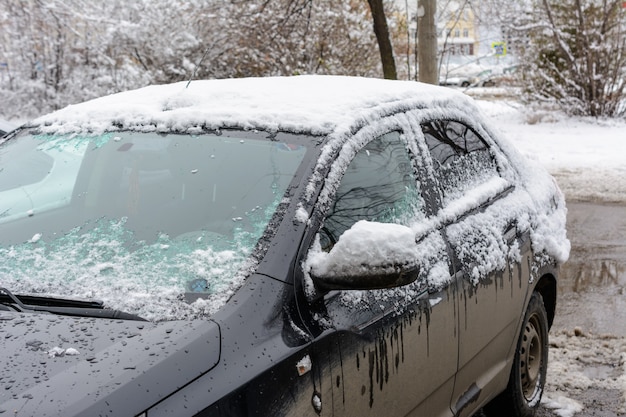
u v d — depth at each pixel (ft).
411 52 64.39
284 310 8.09
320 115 10.24
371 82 12.09
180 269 8.69
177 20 56.34
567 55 69.10
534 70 70.59
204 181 9.89
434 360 10.34
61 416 6.38
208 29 57.00
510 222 13.17
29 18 57.11
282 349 7.79
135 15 57.57
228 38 56.90
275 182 9.40
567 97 69.10
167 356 7.16
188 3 55.93
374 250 8.10
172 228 9.49
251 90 11.48
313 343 8.10
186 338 7.43
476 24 72.64
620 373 16.70
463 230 11.56
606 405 15.21
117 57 57.98
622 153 51.67
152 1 56.08
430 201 11.12
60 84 57.67
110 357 7.14
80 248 9.53
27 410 6.45
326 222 9.09
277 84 11.78
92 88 57.41
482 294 11.71
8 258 9.51
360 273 8.04
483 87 98.27
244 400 7.28
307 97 10.87
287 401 7.68
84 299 8.30
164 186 10.13
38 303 8.43
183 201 9.75
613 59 67.82
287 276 8.29
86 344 7.39
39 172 11.33
